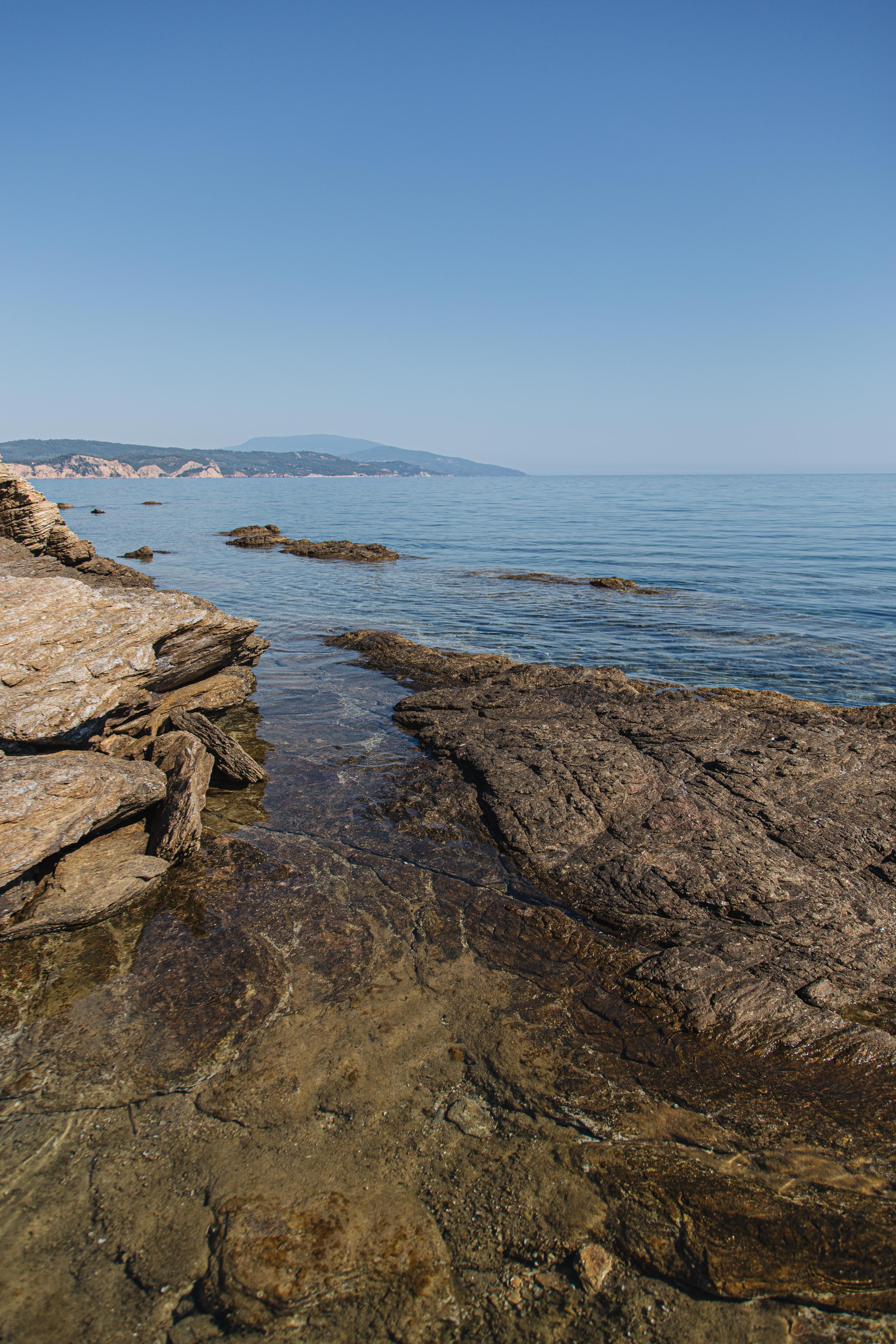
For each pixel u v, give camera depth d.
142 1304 3.48
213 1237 3.78
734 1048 5.16
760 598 24.16
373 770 10.08
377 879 7.32
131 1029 5.28
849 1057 5.08
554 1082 4.82
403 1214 3.91
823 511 66.75
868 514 62.62
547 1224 3.87
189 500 92.75
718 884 6.84
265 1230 3.80
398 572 31.09
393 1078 4.83
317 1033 5.23
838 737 9.54
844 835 7.47
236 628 11.91
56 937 6.41
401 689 14.05
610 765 9.09
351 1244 3.75
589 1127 4.48
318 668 15.68
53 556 19.70
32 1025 5.34
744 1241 3.78
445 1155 4.26
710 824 7.77
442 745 10.59
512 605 23.23
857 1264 3.68
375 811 8.81
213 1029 5.27
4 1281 3.57
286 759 10.51
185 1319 3.42
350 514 68.06
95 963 6.05
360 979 5.84
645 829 7.80
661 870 7.11
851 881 6.85
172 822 7.75
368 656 16.48
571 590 25.98
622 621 20.62
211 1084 4.77
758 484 166.12
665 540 43.06
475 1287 3.56
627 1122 4.52
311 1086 4.75
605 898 6.88
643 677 15.04
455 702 12.30
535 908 6.80
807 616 21.12
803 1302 3.51
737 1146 4.37
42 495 19.31
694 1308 3.48
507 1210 3.94
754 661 16.28
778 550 37.19
